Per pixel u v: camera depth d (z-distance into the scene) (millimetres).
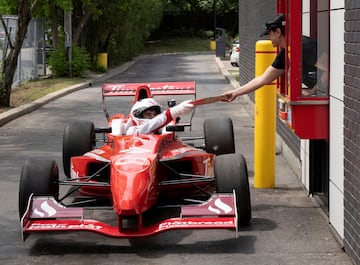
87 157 7863
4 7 28359
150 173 6945
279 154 11570
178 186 7762
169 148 7992
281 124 11562
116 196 6633
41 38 32281
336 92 6754
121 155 7301
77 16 35188
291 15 6852
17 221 7918
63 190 9305
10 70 19281
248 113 17594
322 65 7293
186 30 71250
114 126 8617
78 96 23594
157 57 54562
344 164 6371
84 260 6570
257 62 9148
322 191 8297
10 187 9641
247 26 21547
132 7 43062
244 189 7137
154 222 7738
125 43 46031
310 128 7109
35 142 13695
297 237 7090
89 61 35188
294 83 6984
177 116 8086
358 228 5930
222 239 7078
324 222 7598
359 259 5922
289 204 8375
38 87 26281
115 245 6984
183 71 38062
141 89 10258
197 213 6645
